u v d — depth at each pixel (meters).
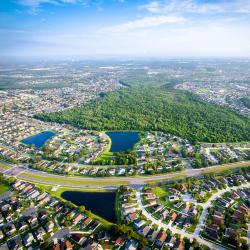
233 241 175.50
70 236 183.88
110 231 186.00
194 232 187.00
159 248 173.00
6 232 188.12
